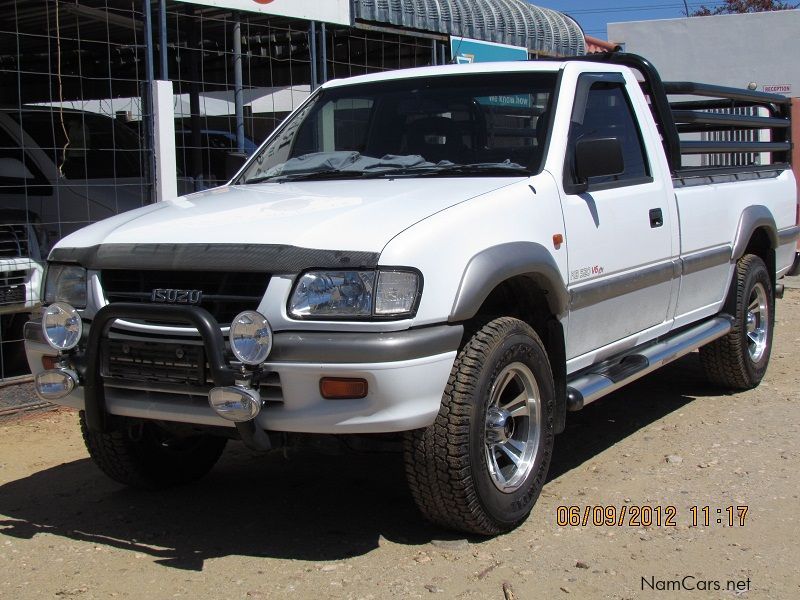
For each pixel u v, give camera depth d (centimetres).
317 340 354
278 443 389
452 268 375
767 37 1591
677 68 1662
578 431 586
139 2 790
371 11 907
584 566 385
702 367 666
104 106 1173
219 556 406
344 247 362
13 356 699
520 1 1182
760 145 705
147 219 429
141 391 391
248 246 372
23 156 754
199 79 1155
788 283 1247
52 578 387
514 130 480
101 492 496
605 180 501
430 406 369
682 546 405
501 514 406
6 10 800
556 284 430
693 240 580
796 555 395
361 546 411
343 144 530
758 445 545
